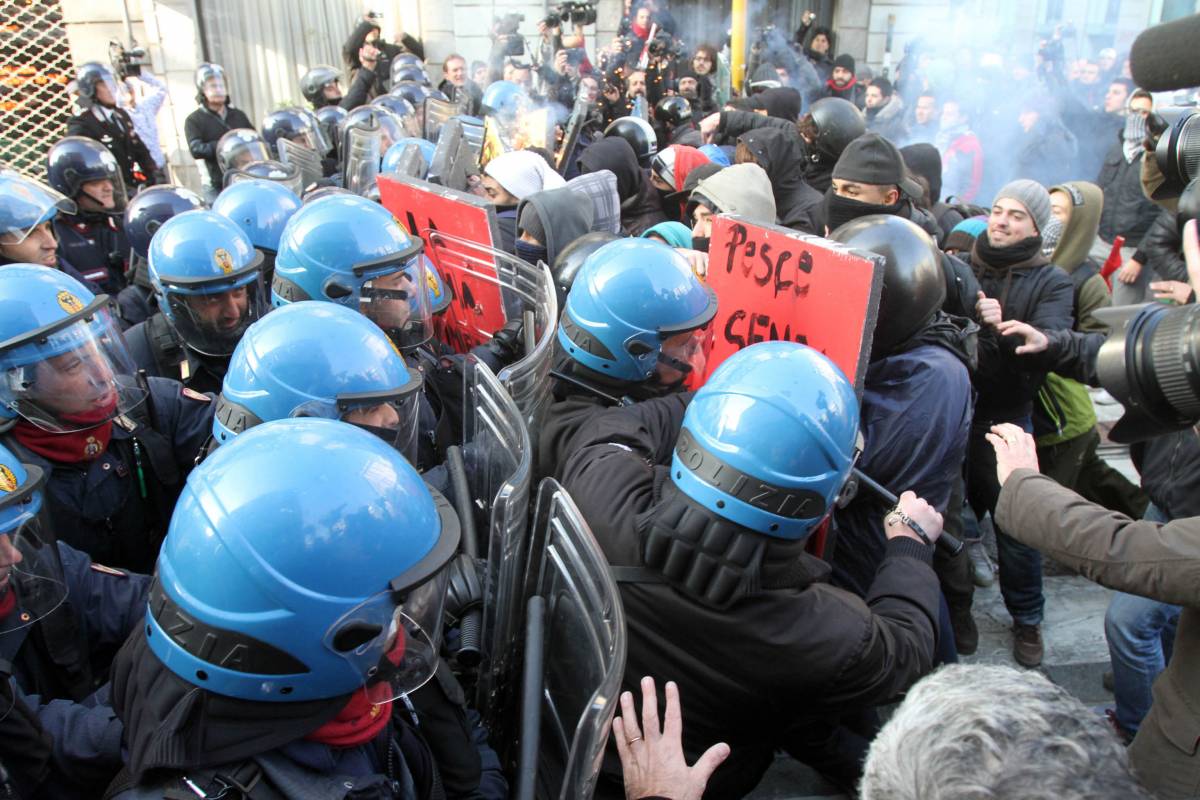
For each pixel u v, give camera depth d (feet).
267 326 5.33
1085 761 2.26
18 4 25.09
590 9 30.12
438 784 3.97
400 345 7.61
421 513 3.39
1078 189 10.59
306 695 3.15
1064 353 8.35
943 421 6.72
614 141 14.75
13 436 5.96
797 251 6.40
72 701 5.04
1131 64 4.78
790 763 8.44
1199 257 4.50
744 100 20.52
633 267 6.25
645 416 6.07
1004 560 9.36
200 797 3.05
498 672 4.95
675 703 4.21
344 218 7.32
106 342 6.15
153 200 10.65
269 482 3.14
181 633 3.10
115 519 6.35
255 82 31.17
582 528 4.09
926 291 6.63
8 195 9.11
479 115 23.67
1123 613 7.52
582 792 3.56
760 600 4.47
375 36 31.94
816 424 4.27
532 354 6.42
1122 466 13.03
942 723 2.46
